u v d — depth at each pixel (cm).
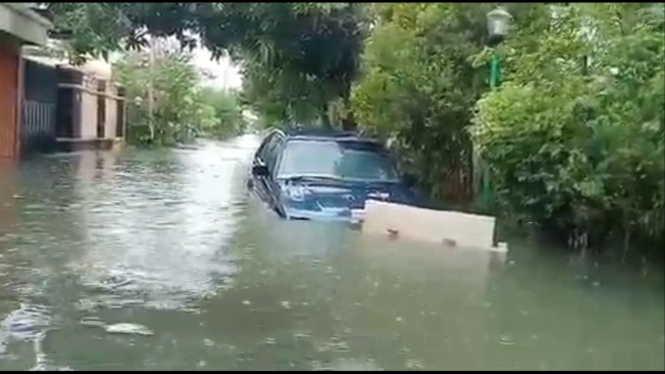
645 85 714
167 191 1545
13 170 1897
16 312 660
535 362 541
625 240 834
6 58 2155
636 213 801
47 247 937
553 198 879
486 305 682
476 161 1102
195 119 3591
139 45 707
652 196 763
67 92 2778
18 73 2230
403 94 1106
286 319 643
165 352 562
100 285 754
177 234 1030
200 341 587
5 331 608
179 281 771
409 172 1195
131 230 1063
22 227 1080
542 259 860
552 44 845
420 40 920
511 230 975
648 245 810
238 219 1154
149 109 3369
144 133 3347
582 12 769
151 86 3331
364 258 874
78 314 656
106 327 620
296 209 1112
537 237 948
